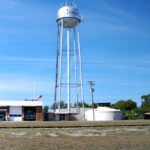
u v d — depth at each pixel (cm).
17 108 6938
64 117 7031
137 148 2061
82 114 7056
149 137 2778
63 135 2997
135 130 3588
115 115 7369
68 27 6297
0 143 2347
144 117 8512
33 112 7075
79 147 2102
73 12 5991
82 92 6531
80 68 6300
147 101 12662
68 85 6341
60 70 6134
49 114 7000
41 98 7100
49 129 3797
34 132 3359
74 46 6278
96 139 2611
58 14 6075
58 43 6250
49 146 2158
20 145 2220
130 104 12050
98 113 7281
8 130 3669
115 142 2386
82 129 3766
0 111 6881
